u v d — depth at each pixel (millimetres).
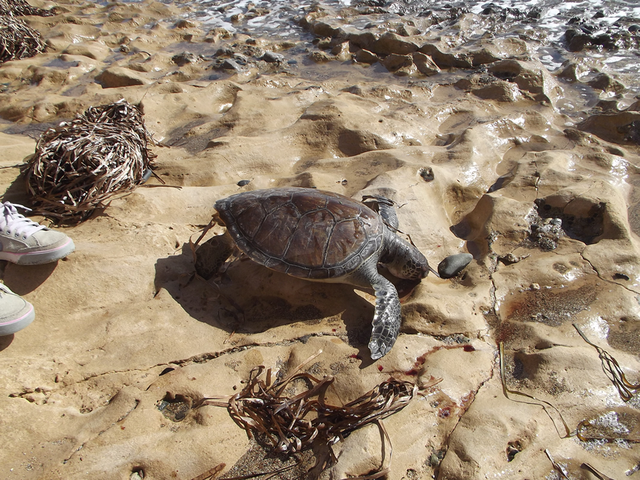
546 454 1026
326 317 1272
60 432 1043
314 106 2025
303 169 1792
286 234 1253
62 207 1448
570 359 1149
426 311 1255
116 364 1148
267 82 2398
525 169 1682
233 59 2660
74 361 1144
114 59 2721
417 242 1472
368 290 1346
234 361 1175
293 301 1304
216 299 1305
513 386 1137
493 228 1487
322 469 1014
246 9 3506
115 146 1523
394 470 1009
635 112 1896
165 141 1997
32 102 2164
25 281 1240
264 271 1355
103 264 1301
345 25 2973
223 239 1322
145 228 1436
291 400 1073
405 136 1923
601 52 2527
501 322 1272
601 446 1040
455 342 1221
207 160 1763
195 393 1105
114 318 1213
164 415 1088
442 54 2496
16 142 1816
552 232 1465
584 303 1279
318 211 1270
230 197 1352
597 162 1739
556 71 2369
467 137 1841
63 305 1231
